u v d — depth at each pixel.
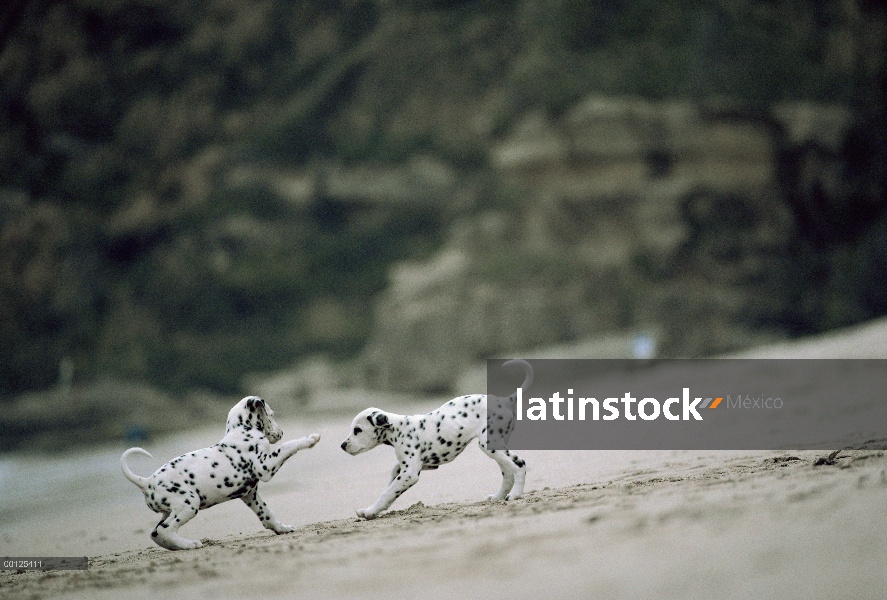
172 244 66.94
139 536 10.70
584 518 5.83
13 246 60.34
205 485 7.83
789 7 58.69
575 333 49.53
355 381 54.03
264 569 5.67
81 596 5.86
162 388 57.28
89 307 61.06
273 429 8.27
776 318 50.66
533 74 59.22
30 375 56.31
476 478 11.27
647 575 4.31
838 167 53.84
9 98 66.56
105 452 34.06
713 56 56.09
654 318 49.34
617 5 59.53
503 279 52.06
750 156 53.31
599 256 52.19
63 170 66.38
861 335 22.27
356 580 4.93
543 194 54.66
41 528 13.54
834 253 53.28
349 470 14.86
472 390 46.69
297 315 64.38
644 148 53.03
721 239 52.12
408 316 52.97
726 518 5.16
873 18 57.38
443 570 4.89
